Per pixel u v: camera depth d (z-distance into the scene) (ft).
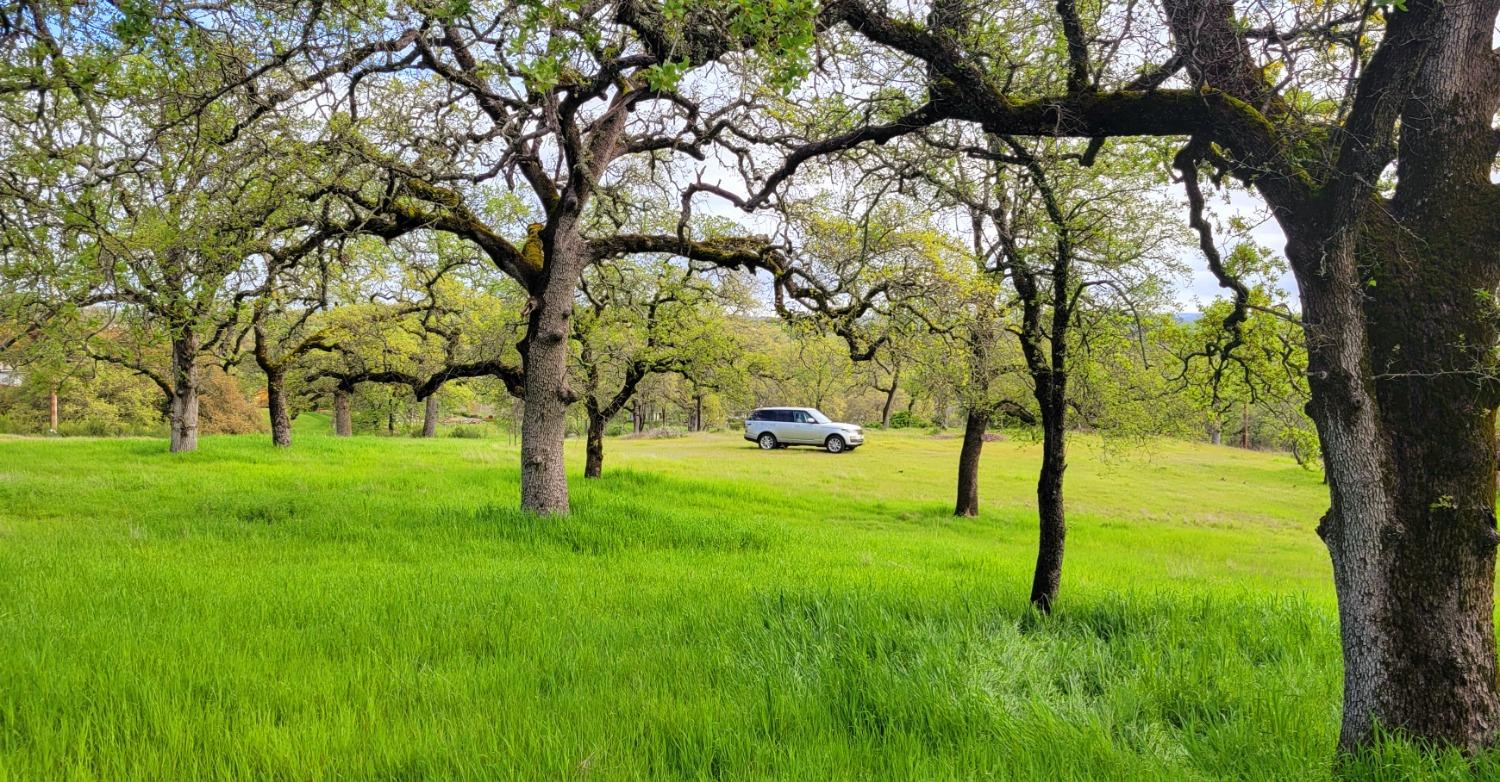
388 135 29.68
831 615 18.21
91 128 20.12
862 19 15.92
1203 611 21.01
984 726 12.53
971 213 22.91
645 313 54.19
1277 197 12.63
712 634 17.62
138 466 54.80
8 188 20.44
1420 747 11.10
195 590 20.39
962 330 34.68
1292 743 12.30
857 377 48.01
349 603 19.27
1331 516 12.23
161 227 25.02
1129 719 13.44
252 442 77.05
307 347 71.82
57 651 14.71
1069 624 19.39
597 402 59.00
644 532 35.35
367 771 10.64
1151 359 21.12
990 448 129.08
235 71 21.39
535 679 14.35
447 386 123.34
